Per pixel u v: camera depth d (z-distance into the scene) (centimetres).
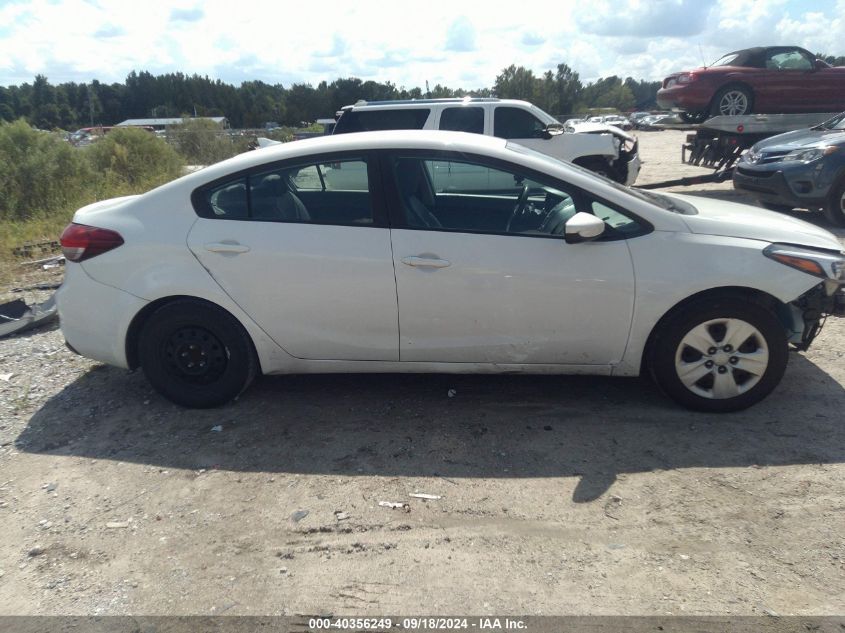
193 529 291
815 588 242
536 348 370
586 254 356
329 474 330
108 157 1725
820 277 353
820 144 836
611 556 264
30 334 550
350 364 387
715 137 1156
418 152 371
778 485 305
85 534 290
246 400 414
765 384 365
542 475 322
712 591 242
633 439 352
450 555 268
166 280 375
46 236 1005
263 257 369
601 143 1022
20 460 352
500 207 369
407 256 361
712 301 356
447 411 392
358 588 252
